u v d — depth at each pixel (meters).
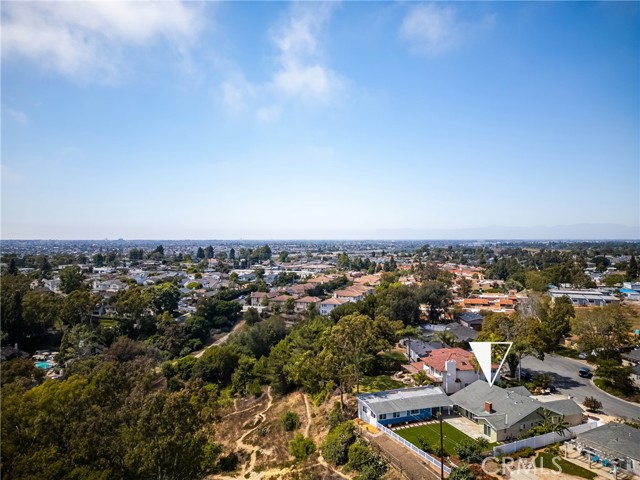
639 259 186.62
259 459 48.09
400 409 45.97
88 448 28.23
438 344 75.25
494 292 144.25
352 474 37.69
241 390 74.44
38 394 31.66
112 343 84.12
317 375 59.00
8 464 26.42
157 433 29.53
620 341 68.06
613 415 47.47
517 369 64.56
